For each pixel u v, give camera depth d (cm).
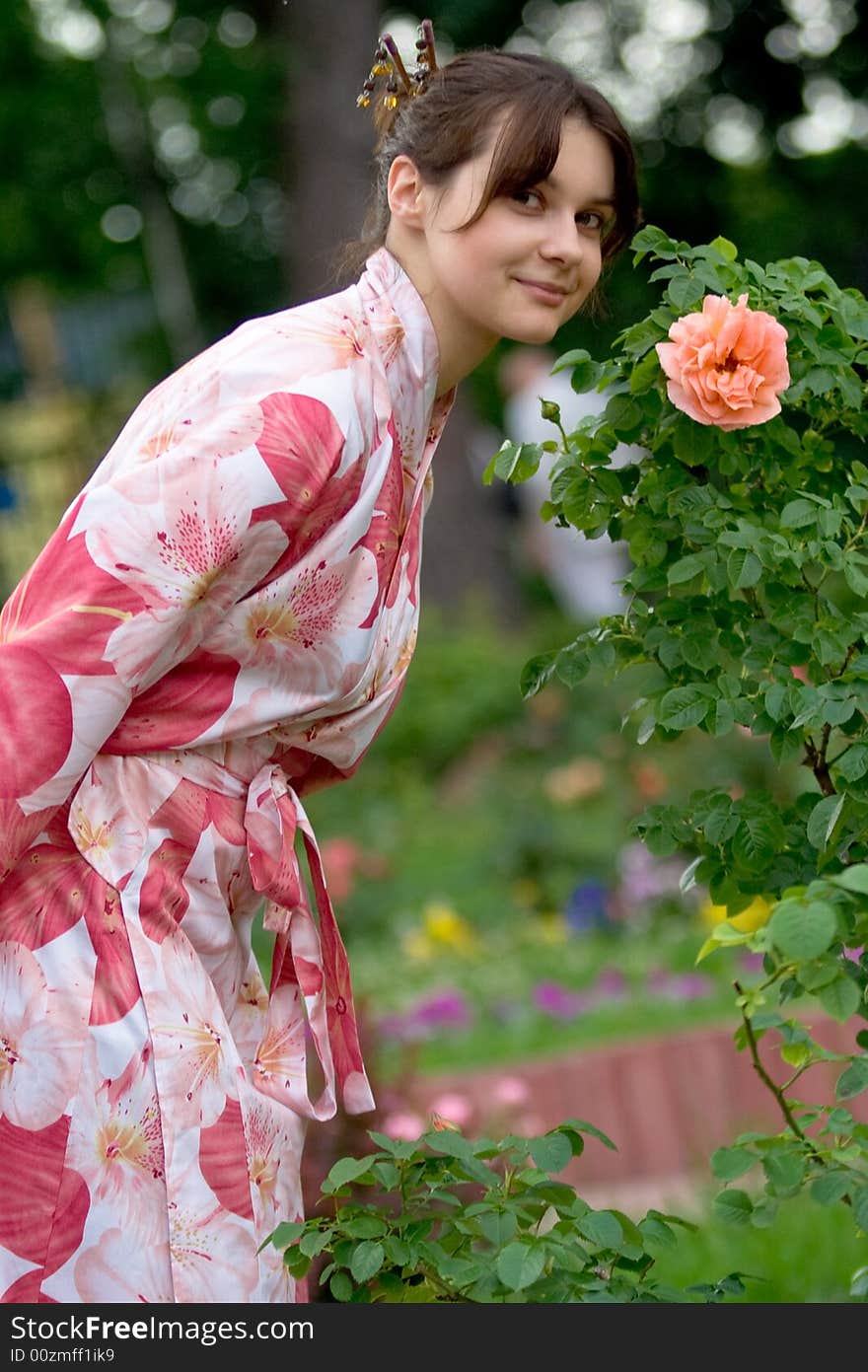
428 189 361
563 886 1145
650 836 376
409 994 966
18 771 315
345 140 2191
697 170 2431
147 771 337
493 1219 320
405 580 373
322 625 346
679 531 375
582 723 1390
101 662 321
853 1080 321
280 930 362
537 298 358
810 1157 313
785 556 353
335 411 340
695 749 1251
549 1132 329
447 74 365
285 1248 329
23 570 2738
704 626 368
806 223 2395
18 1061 329
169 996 329
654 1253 539
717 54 2427
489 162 350
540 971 998
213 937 344
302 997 355
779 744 362
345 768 373
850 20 2389
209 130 2572
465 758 1491
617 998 916
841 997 292
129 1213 324
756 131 2466
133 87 2581
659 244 376
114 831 334
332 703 354
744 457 374
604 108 357
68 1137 326
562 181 353
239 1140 334
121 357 2784
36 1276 325
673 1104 757
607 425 374
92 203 2636
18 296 2769
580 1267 321
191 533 328
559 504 388
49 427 2756
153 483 328
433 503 2186
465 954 1052
